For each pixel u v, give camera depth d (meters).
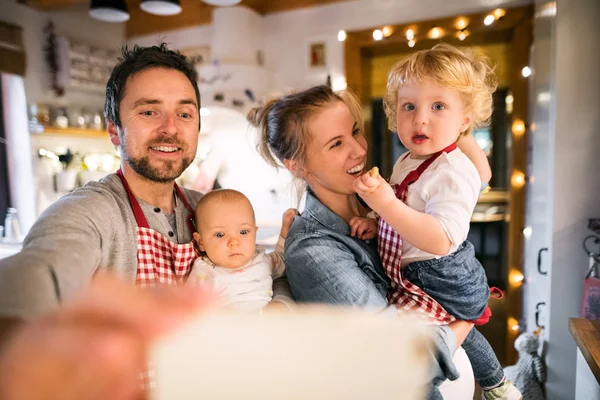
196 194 1.26
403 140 1.03
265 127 1.19
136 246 0.93
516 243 2.95
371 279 0.99
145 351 0.19
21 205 3.52
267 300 1.03
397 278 0.98
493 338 3.17
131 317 0.20
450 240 0.84
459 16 3.01
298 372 0.19
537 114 2.69
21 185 3.52
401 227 0.83
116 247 0.88
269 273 1.10
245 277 1.03
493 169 3.63
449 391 1.01
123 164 1.02
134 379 0.19
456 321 0.99
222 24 3.54
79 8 3.93
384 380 0.19
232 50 3.53
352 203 1.13
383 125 3.67
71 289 0.56
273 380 0.18
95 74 3.92
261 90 3.50
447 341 0.88
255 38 3.65
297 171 1.10
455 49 1.02
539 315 2.55
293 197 1.48
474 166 0.98
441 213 0.87
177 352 0.19
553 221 2.23
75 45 3.75
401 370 0.19
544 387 2.29
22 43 3.38
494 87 1.13
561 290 2.23
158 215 1.01
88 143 3.96
